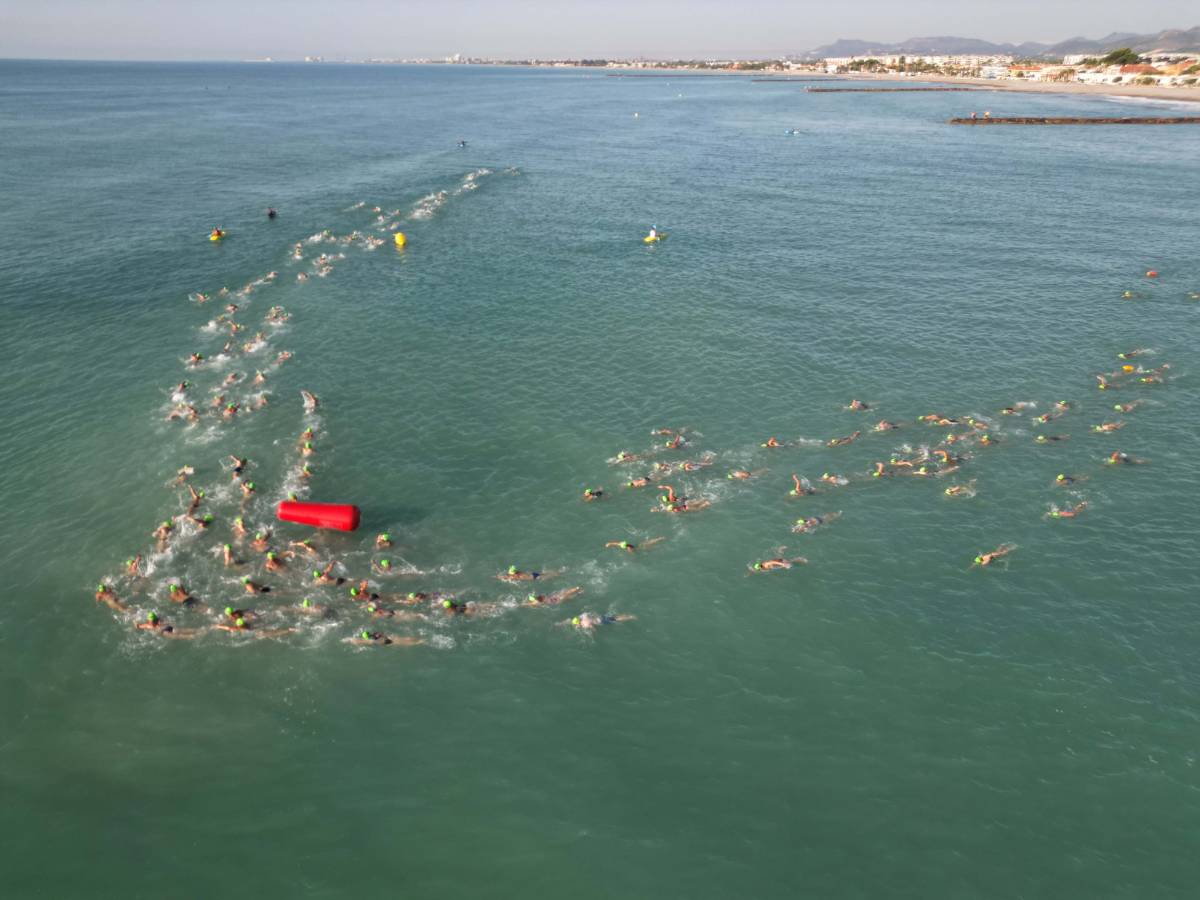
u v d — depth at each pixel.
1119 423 42.25
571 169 120.69
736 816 22.02
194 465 38.28
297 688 25.98
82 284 61.84
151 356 50.06
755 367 49.66
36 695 25.45
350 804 22.25
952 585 30.72
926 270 69.25
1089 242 77.44
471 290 63.75
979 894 20.02
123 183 98.19
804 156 134.88
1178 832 21.38
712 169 121.75
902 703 25.55
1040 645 27.73
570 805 22.31
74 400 44.44
